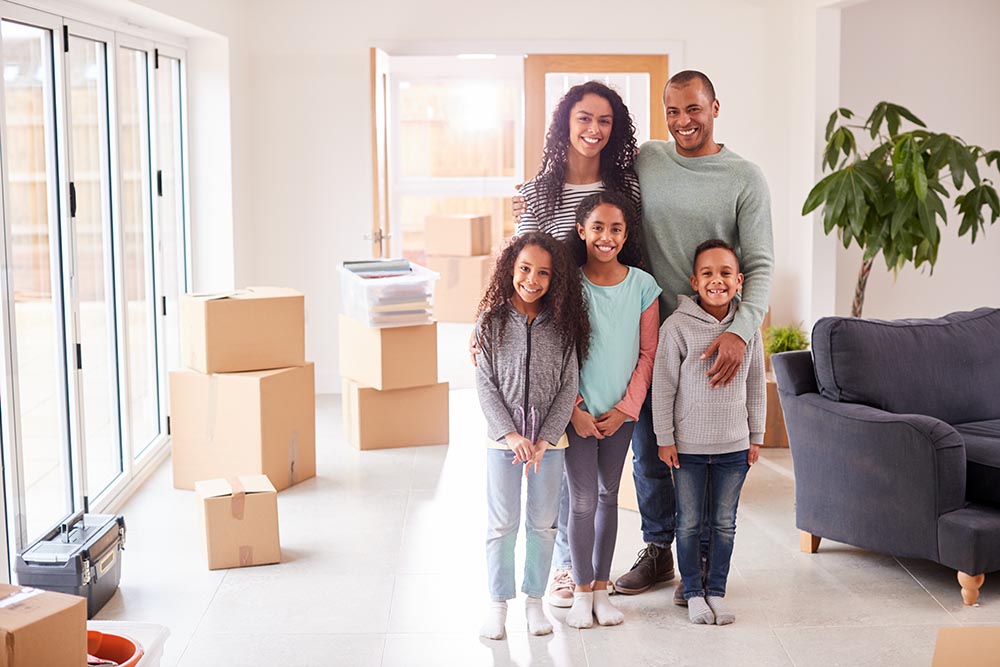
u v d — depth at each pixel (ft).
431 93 33.58
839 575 13.19
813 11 21.13
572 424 11.45
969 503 12.66
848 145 19.85
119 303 16.39
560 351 11.15
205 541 13.35
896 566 13.47
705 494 11.84
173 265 20.08
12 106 12.49
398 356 18.43
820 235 21.66
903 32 22.74
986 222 23.36
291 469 16.69
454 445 19.11
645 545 14.01
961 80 22.94
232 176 20.92
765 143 23.26
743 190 11.73
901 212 18.66
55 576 11.57
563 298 11.09
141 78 17.98
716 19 23.02
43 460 13.47
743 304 11.57
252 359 16.34
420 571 13.28
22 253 12.75
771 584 12.91
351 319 19.13
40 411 13.37
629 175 11.91
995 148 23.15
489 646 11.25
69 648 8.36
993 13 22.84
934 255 19.11
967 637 9.30
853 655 11.05
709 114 11.68
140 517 15.26
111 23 16.01
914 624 11.79
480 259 31.89
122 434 16.46
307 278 23.22
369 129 22.88
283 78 22.70
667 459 11.66
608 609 11.84
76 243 14.37
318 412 21.63
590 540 11.68
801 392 13.91
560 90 23.41
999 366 14.58
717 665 10.82
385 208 23.12
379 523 15.02
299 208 23.03
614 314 11.40
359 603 12.33
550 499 11.49
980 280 23.56
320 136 22.86
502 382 11.28
